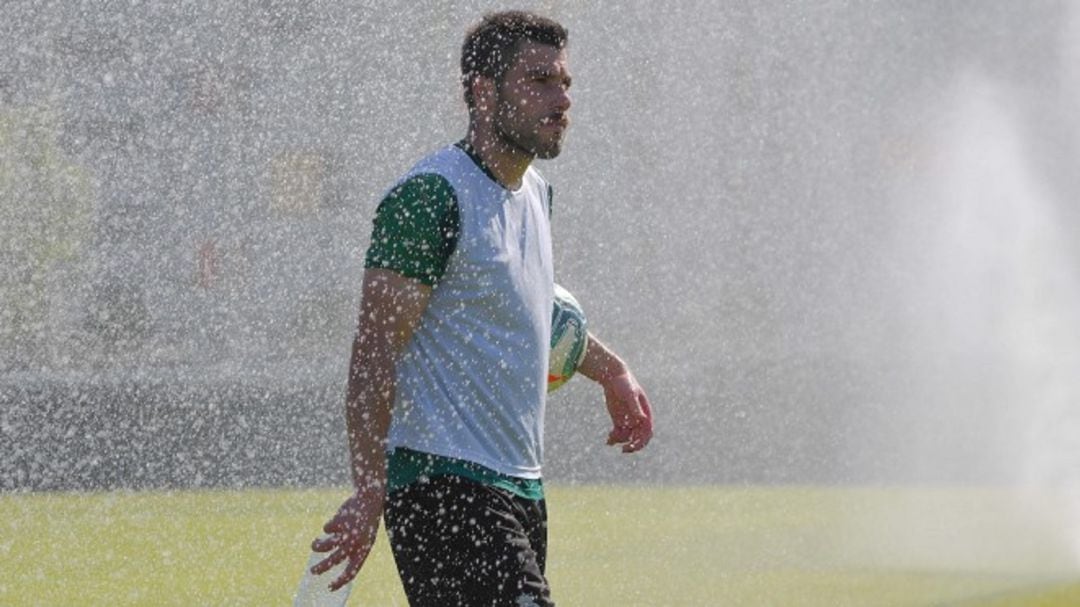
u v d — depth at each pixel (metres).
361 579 17.70
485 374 10.66
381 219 10.42
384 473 10.29
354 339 10.41
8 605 15.04
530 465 10.96
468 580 10.47
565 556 20.66
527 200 11.01
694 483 28.84
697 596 18.09
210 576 16.70
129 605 15.23
